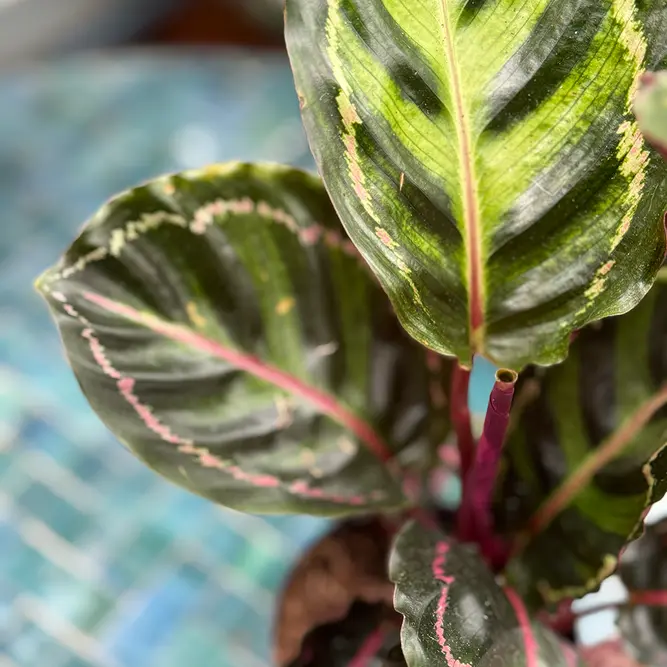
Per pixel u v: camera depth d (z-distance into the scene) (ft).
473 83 0.89
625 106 0.89
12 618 1.54
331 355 1.20
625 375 1.17
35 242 2.10
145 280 1.08
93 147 2.29
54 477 1.71
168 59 2.51
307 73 0.88
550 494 1.19
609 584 1.33
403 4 0.88
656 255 0.91
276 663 1.36
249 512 1.09
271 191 1.09
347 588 1.36
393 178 0.91
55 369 1.86
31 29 3.37
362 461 1.19
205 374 1.11
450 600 0.99
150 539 1.64
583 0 0.87
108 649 1.51
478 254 0.95
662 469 0.96
